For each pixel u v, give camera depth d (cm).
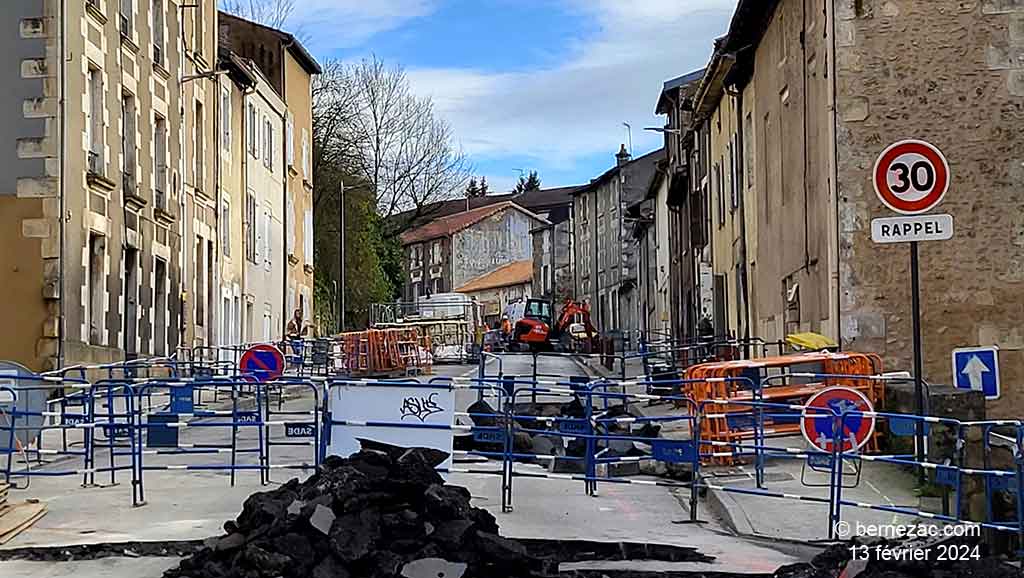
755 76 2700
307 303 5603
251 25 5112
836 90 1830
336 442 1335
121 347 2812
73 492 1398
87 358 2569
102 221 2705
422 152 7238
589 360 4962
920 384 1146
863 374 1603
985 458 973
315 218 6506
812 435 1136
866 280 1806
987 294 1795
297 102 5419
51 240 2453
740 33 2639
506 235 12344
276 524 888
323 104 6612
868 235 1809
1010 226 1798
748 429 1555
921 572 884
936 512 1089
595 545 1052
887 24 1825
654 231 6241
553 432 1388
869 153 1819
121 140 2853
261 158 4603
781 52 2320
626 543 1050
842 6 1833
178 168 3372
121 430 1462
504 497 1286
